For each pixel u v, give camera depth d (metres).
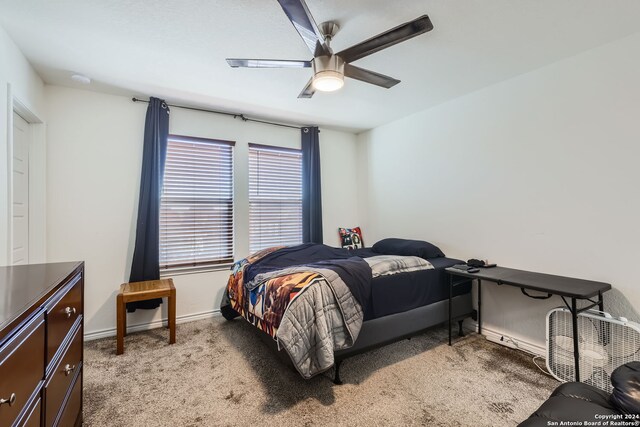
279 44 2.13
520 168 2.65
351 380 2.12
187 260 3.38
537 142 2.53
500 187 2.80
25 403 0.87
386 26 1.93
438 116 3.38
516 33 2.02
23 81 2.25
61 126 2.79
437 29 1.97
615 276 2.12
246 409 1.81
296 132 4.12
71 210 2.83
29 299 0.95
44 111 2.70
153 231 3.04
